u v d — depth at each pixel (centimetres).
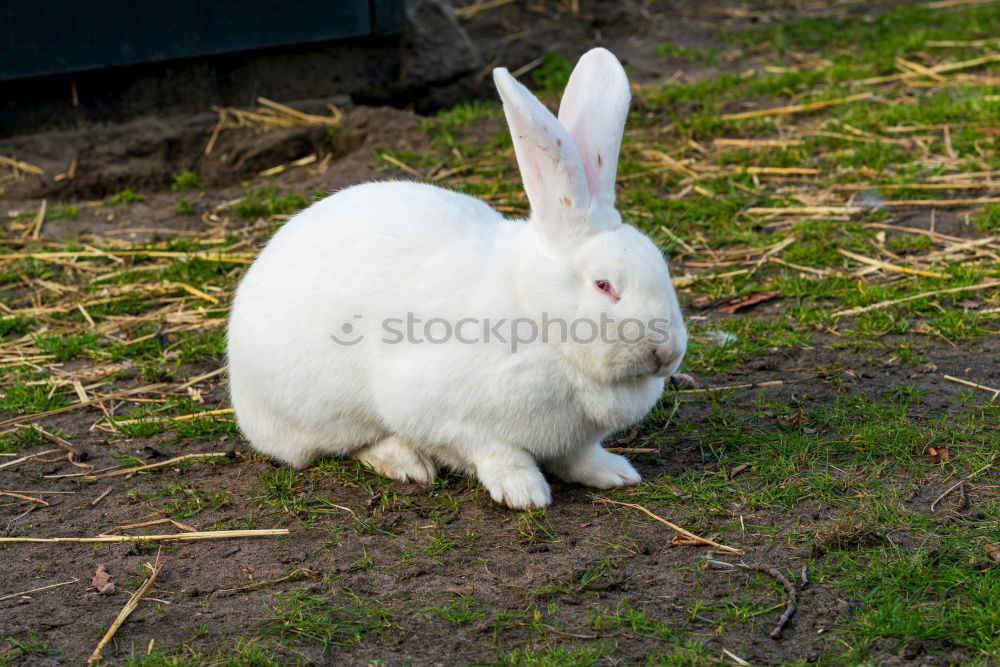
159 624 395
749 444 504
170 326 697
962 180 822
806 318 636
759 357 600
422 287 455
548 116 427
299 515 469
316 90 1095
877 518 432
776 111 999
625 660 361
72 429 569
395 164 943
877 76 1083
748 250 744
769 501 452
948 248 717
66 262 801
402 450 491
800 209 796
